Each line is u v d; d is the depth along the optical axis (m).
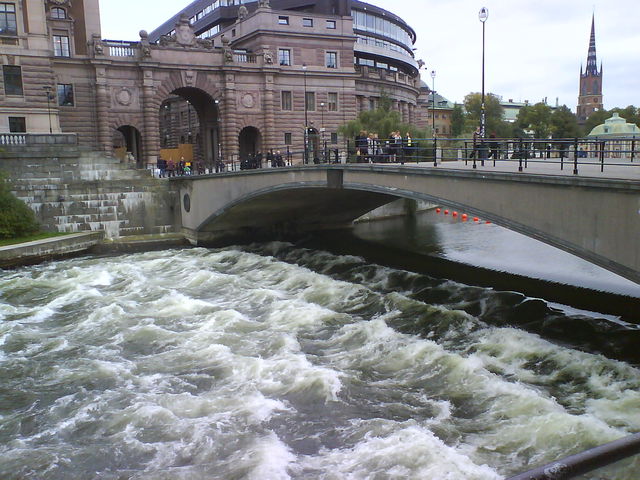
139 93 65.44
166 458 14.51
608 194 17.70
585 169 24.08
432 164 31.25
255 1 89.25
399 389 18.08
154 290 31.67
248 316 26.62
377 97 87.19
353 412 16.55
